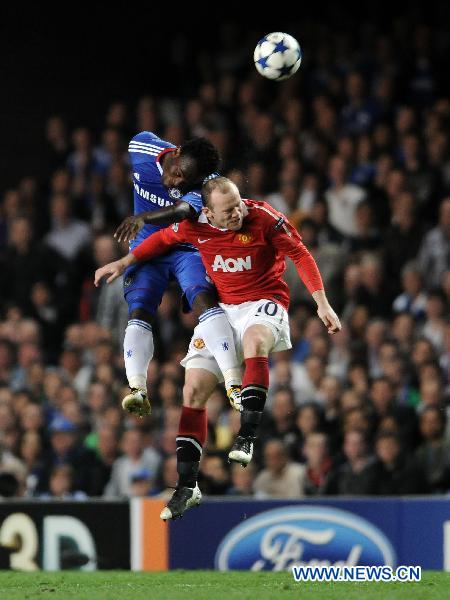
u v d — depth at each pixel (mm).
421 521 28312
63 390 39688
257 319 21594
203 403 22266
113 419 36875
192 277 22484
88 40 62688
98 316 44094
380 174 44469
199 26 61875
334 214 44094
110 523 29594
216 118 51531
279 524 28984
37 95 61000
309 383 38125
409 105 49094
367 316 39438
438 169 44312
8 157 59156
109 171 51125
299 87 51969
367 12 56781
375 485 32094
